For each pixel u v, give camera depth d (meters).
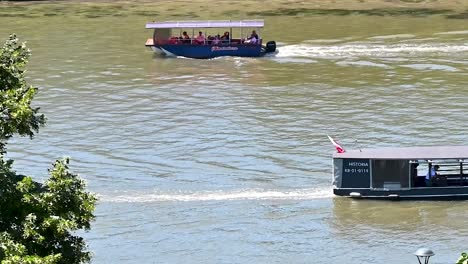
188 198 99.31
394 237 89.38
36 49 174.38
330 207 96.88
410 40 177.00
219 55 170.12
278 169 108.00
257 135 121.00
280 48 173.75
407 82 146.50
